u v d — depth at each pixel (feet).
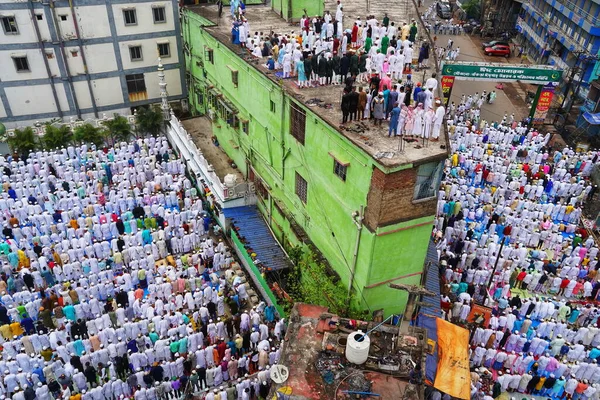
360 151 58.90
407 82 77.00
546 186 108.68
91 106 127.24
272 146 84.43
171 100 137.28
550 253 92.73
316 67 75.25
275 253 83.30
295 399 43.80
